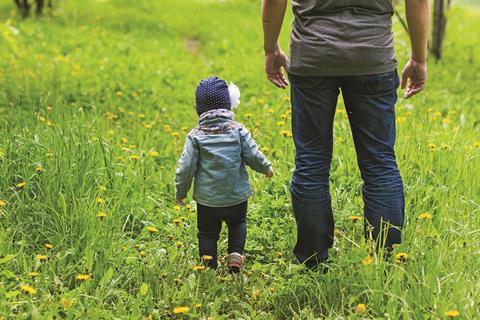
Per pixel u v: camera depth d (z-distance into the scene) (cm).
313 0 491
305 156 516
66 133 718
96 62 1528
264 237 595
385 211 506
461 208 614
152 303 477
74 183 620
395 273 458
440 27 1673
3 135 736
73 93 1218
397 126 895
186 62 1655
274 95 1266
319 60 489
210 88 547
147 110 1125
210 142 538
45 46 1686
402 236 539
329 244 537
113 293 482
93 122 757
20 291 467
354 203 634
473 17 2884
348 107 514
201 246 553
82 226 559
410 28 504
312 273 513
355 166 707
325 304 474
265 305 505
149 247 566
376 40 489
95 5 2925
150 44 1909
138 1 3073
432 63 1623
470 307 434
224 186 539
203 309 481
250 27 2316
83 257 518
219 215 546
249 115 945
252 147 543
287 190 664
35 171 633
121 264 532
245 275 544
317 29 490
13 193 617
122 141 869
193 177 552
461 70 1534
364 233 533
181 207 644
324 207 520
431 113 1065
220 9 3084
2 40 1575
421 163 696
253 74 1457
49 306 451
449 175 673
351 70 489
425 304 443
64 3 2752
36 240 554
